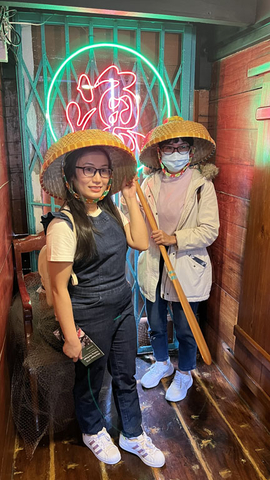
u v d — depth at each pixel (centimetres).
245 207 197
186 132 168
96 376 158
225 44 208
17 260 204
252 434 184
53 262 132
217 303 237
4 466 148
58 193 146
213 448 176
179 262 193
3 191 186
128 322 160
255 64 179
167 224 196
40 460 170
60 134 213
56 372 180
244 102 191
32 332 178
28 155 209
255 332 189
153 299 200
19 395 177
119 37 208
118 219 154
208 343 252
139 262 208
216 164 229
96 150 133
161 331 211
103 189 139
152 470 165
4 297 174
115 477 162
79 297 146
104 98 211
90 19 197
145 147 178
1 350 157
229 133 210
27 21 193
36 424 180
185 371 209
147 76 217
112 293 149
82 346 145
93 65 204
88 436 171
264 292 180
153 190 195
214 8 172
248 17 176
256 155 179
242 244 202
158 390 216
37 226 222
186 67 217
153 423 192
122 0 163
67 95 207
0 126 188
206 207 189
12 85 211
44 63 199
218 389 217
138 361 241
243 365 203
